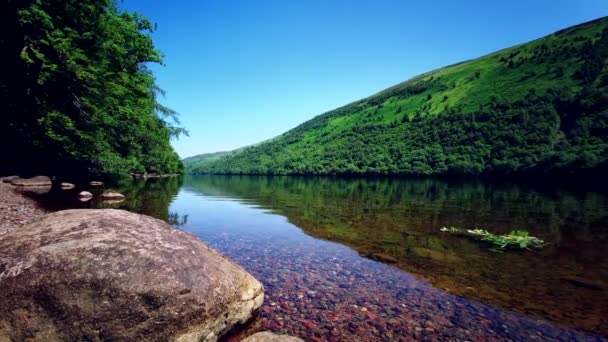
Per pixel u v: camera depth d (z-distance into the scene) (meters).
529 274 9.41
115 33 24.50
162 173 87.31
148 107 32.09
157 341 4.20
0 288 3.86
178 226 15.98
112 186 34.91
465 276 9.19
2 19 20.17
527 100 107.44
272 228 16.09
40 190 23.92
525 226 16.91
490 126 103.62
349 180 89.44
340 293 7.80
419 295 7.80
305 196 36.12
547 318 6.73
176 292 4.41
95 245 4.45
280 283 8.33
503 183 65.38
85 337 3.95
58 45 20.48
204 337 4.64
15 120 23.42
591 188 49.59
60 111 23.02
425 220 18.80
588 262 10.64
